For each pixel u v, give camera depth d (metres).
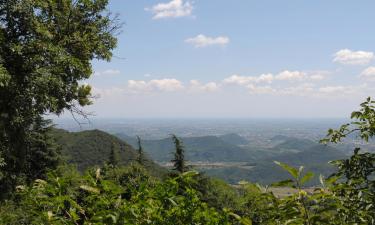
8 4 16.23
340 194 2.84
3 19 17.27
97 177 2.67
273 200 2.17
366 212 2.53
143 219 2.54
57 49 17.47
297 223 2.11
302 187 2.13
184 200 2.65
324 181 2.24
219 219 2.54
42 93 17.42
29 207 2.57
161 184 2.61
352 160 3.40
